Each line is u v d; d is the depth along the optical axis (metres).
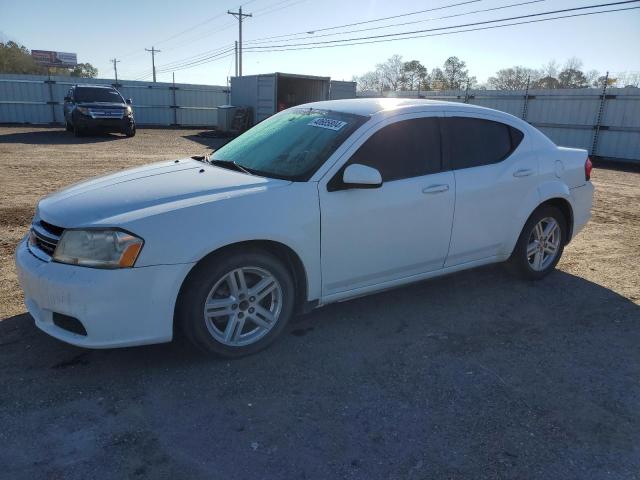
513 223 4.73
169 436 2.72
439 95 24.69
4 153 14.06
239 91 27.00
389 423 2.89
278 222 3.39
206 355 3.44
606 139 18.44
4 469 2.45
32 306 3.37
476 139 4.50
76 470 2.46
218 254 3.28
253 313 3.52
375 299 4.62
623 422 2.97
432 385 3.29
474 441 2.76
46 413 2.87
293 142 4.04
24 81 26.22
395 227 3.95
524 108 21.02
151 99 29.84
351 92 26.31
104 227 3.03
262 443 2.69
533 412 3.04
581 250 6.38
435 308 4.47
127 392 3.09
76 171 11.34
